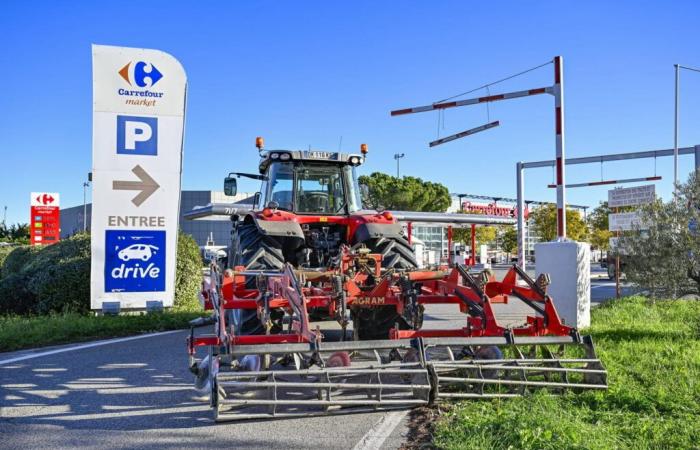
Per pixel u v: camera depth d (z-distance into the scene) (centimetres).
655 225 780
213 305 524
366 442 378
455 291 533
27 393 508
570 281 809
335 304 483
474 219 1512
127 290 958
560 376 470
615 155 1862
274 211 657
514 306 1181
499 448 349
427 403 436
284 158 750
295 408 422
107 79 942
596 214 4188
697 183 778
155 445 378
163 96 970
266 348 404
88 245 1059
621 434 369
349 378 444
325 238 726
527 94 1105
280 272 516
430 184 4509
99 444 380
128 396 496
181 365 620
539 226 3925
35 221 2069
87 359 654
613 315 926
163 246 976
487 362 454
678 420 388
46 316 968
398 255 667
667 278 763
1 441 387
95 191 939
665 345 639
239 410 426
